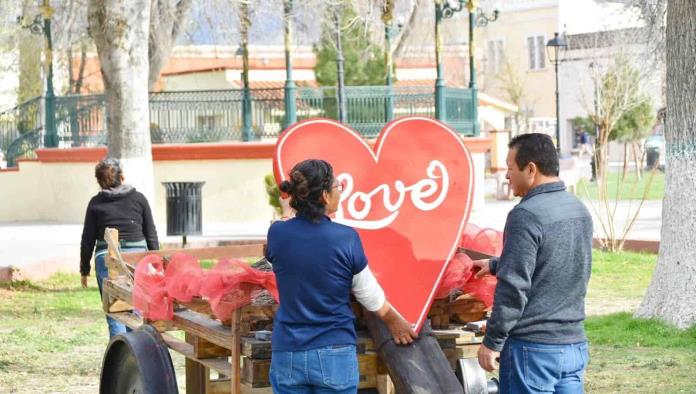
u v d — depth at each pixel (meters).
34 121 26.94
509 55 61.66
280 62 39.66
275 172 5.23
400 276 5.24
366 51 31.27
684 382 8.29
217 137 24.27
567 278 4.83
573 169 31.45
